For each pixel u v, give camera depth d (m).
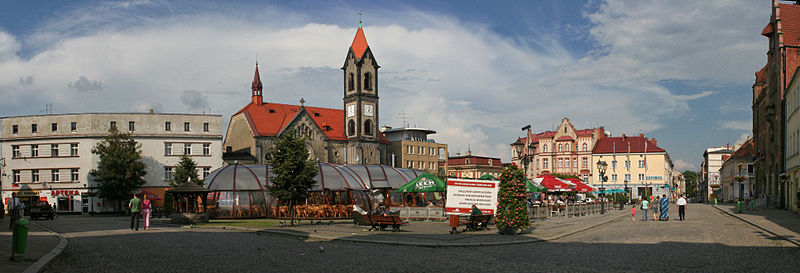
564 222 36.72
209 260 17.17
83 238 25.53
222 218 48.12
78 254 18.81
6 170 81.31
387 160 117.50
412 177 63.56
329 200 53.50
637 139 123.31
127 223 41.69
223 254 18.77
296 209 44.59
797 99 46.78
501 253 19.05
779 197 55.97
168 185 82.62
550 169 123.44
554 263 16.23
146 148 82.12
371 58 114.81
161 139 82.94
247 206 49.66
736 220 38.78
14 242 15.73
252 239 24.91
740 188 99.75
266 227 32.47
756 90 79.75
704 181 170.75
